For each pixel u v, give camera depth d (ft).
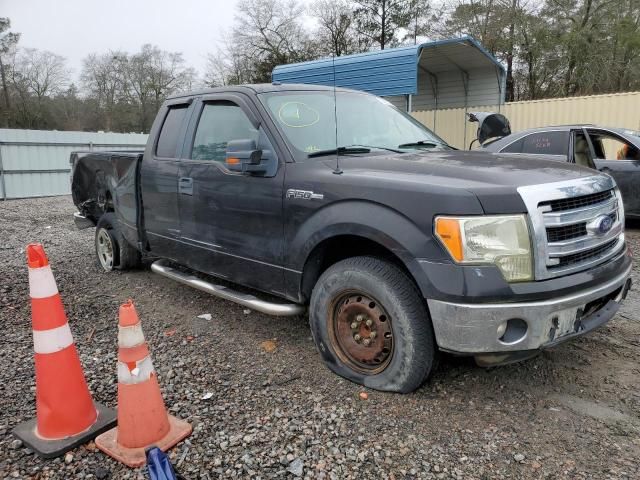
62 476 8.09
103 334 13.89
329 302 10.93
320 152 12.06
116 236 19.54
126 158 17.15
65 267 21.43
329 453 8.56
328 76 45.32
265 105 12.77
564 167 10.84
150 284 18.56
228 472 8.11
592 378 11.09
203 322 14.78
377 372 10.50
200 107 14.80
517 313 8.84
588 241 9.78
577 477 7.97
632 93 43.06
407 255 9.34
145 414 8.60
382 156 12.05
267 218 12.00
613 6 87.56
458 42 42.63
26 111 136.87
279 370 11.62
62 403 8.88
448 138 54.39
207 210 13.70
